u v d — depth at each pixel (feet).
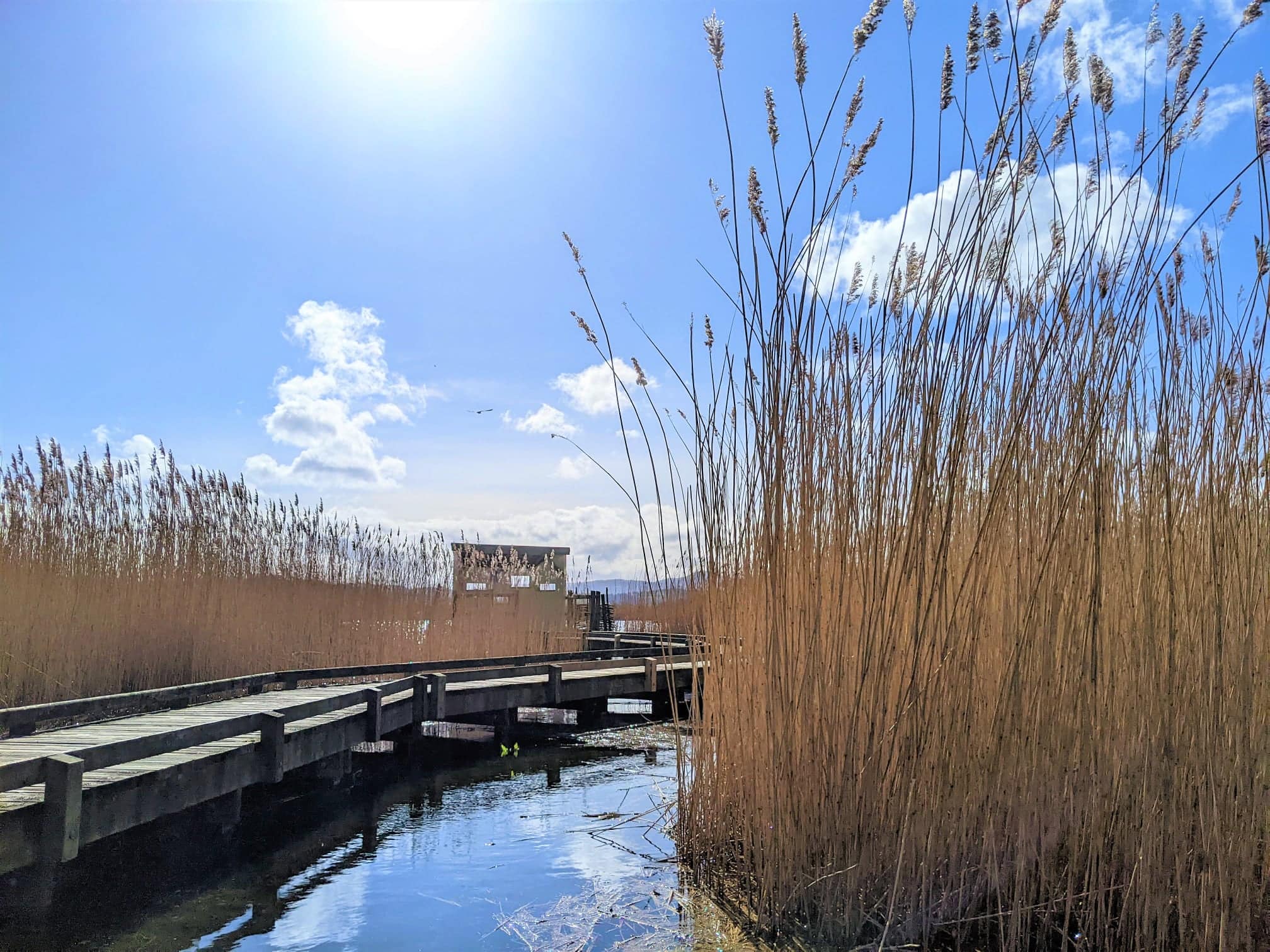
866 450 9.98
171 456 27.89
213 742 17.06
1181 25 8.34
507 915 11.21
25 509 24.34
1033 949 8.75
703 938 9.66
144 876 14.08
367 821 17.58
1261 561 8.61
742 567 11.58
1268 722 8.36
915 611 8.97
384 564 34.27
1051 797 8.80
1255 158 8.16
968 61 8.98
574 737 28.17
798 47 9.34
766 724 10.37
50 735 16.35
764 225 10.39
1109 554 9.12
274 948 11.01
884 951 8.75
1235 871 8.01
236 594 27.89
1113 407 9.35
